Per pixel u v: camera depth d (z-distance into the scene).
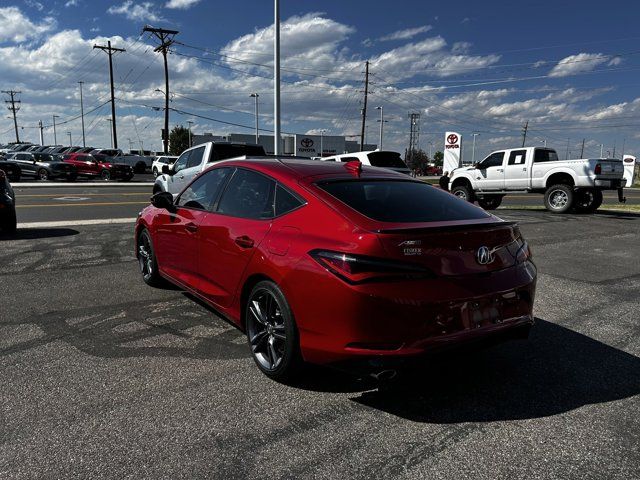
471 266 3.07
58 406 3.06
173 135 88.12
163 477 2.40
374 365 2.84
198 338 4.22
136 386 3.34
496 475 2.45
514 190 16.25
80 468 2.46
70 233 9.88
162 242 5.18
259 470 2.46
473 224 3.12
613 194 28.30
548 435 2.81
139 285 5.90
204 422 2.91
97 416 2.95
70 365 3.65
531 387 3.42
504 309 3.20
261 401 3.17
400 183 3.89
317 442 2.72
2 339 4.15
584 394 3.32
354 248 2.87
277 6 20.11
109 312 4.88
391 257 2.84
